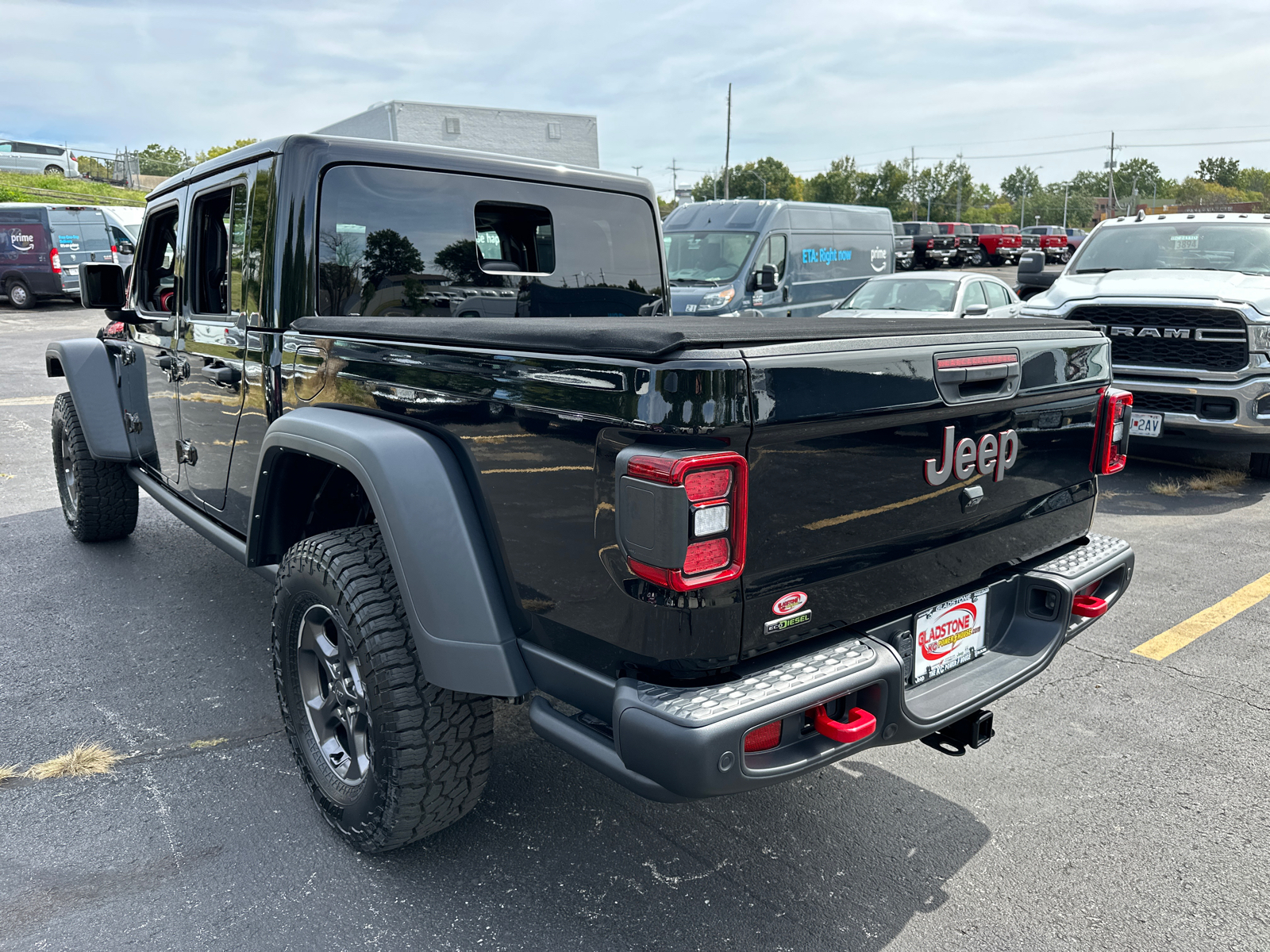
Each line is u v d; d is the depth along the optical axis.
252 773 2.96
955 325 2.29
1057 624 2.52
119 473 5.08
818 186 127.12
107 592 4.57
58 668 3.71
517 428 2.03
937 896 2.41
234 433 3.29
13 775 2.93
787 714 1.81
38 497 6.44
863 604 2.08
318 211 2.95
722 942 2.22
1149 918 2.33
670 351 1.71
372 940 2.21
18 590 4.59
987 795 2.90
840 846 2.62
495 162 3.42
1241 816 2.79
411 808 2.34
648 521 1.68
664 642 1.78
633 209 3.93
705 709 1.75
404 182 3.15
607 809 2.79
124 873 2.45
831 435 1.87
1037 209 157.50
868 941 2.24
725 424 1.66
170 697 3.46
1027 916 2.33
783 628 1.91
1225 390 6.38
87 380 4.59
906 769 3.06
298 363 2.83
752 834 2.68
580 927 2.27
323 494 2.99
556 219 3.64
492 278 3.45
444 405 2.23
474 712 2.35
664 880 2.46
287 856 2.54
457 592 2.17
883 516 2.04
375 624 2.28
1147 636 4.14
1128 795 2.90
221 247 3.47
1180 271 7.48
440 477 2.21
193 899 2.35
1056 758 3.12
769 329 1.96
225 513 3.53
